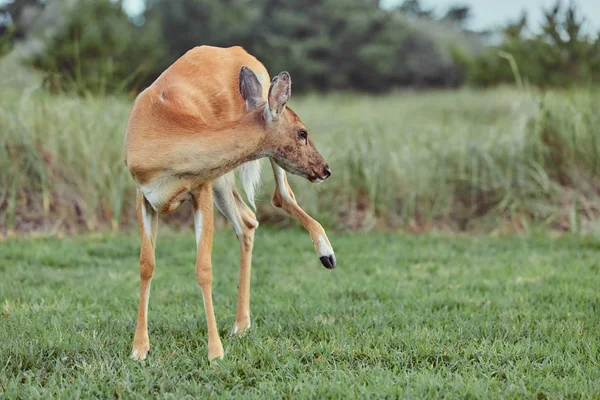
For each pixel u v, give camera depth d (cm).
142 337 559
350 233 1126
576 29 1875
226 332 624
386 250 1004
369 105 2045
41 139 1148
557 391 479
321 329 614
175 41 3866
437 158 1215
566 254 955
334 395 473
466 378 496
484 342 567
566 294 728
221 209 639
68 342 571
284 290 781
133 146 545
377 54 3962
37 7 3134
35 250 960
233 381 506
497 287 781
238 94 616
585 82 1811
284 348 561
